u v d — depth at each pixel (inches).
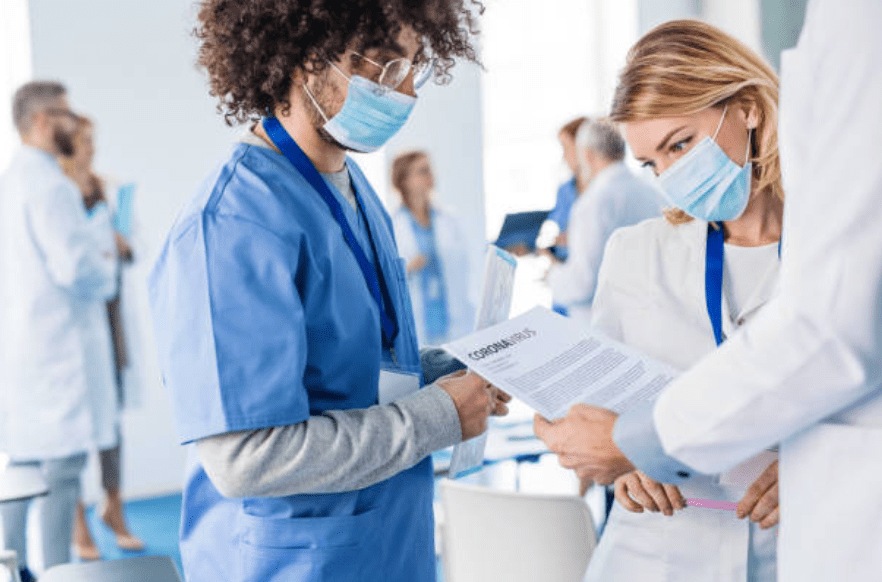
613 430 42.2
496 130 245.3
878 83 32.3
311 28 46.3
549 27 246.4
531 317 54.8
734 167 52.2
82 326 154.2
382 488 50.1
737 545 51.3
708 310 54.1
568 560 72.3
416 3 47.0
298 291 47.0
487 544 75.4
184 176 201.6
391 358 53.7
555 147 247.4
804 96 35.5
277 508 47.6
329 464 44.7
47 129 153.0
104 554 160.2
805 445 37.8
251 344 44.5
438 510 120.8
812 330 33.9
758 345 35.5
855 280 32.9
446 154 240.4
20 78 187.6
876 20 32.5
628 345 57.1
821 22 34.2
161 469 197.8
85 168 164.1
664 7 244.8
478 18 53.2
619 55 246.7
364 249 53.3
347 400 49.5
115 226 180.4
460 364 59.9
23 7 187.0
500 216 245.8
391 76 47.9
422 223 220.5
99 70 193.2
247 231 45.6
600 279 60.1
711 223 55.9
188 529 51.4
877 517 35.8
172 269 45.9
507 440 138.0
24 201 149.6
